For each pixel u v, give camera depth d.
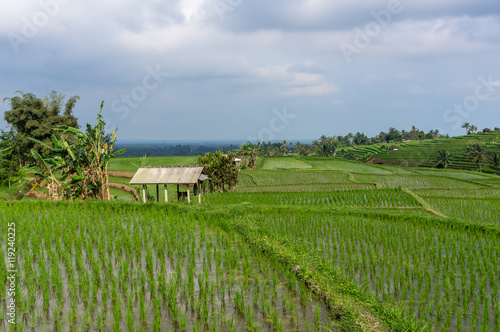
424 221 17.73
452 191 34.22
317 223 17.61
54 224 14.20
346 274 10.80
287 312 8.39
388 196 28.28
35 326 7.52
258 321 7.95
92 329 7.49
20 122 51.53
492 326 7.97
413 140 159.12
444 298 8.86
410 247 13.63
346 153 135.75
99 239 13.04
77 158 24.67
